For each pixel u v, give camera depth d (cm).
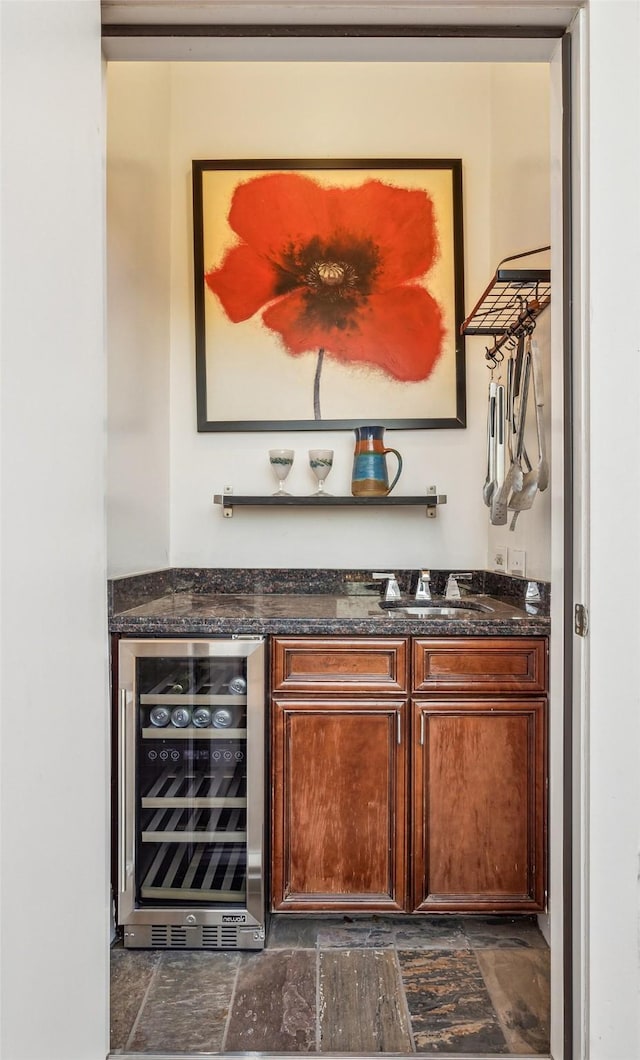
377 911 174
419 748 175
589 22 109
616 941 111
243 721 179
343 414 241
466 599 218
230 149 245
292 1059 127
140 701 179
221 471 244
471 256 243
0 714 78
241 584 239
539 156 192
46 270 90
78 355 100
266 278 240
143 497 216
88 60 104
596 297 110
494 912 174
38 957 87
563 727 118
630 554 111
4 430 80
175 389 245
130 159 203
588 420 111
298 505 232
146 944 172
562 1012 117
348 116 245
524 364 200
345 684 176
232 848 180
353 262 240
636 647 111
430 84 245
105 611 112
